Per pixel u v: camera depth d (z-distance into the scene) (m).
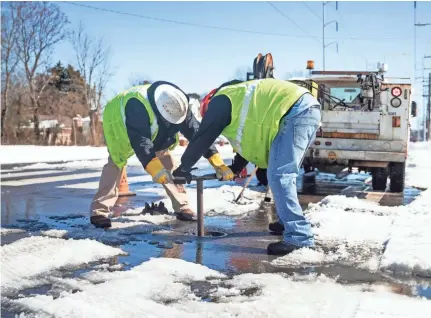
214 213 6.54
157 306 3.11
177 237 5.14
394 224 5.51
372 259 4.24
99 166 15.36
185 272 3.82
